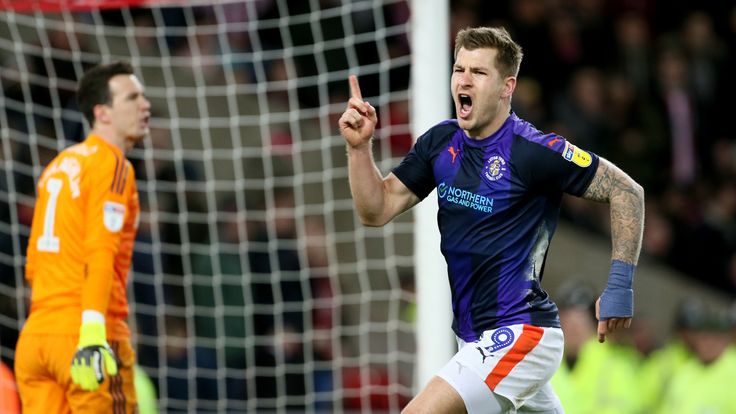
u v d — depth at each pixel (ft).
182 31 121.19
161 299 88.07
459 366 50.67
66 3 79.66
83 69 113.91
